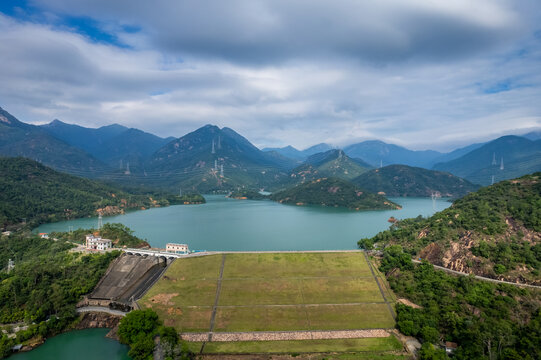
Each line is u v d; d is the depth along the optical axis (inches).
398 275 7140.8
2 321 5974.4
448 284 6407.5
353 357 5172.2
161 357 4945.9
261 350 5359.3
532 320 5201.8
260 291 6865.2
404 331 5654.5
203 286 7017.7
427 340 5378.9
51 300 6358.3
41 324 5871.1
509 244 6870.1
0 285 6771.7
